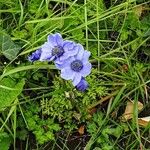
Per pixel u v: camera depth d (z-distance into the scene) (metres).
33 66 0.37
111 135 0.38
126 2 0.40
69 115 0.39
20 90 0.37
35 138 0.39
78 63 0.34
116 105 0.39
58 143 0.39
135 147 0.38
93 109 0.39
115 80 0.39
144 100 0.39
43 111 0.38
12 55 0.39
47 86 0.40
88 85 0.37
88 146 0.37
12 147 0.38
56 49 0.34
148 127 0.37
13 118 0.38
